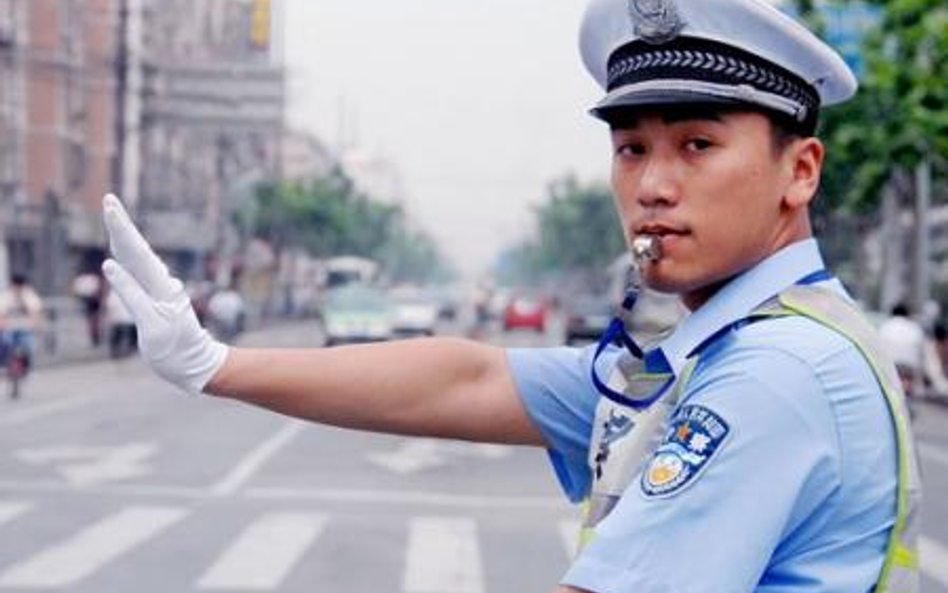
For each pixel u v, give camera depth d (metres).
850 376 1.84
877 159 29.33
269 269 70.94
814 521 1.82
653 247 1.99
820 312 1.93
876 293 47.19
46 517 13.04
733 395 1.81
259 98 44.16
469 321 89.50
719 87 1.94
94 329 42.81
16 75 52.19
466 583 10.26
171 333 2.20
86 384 31.38
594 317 53.34
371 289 45.34
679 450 1.81
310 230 90.50
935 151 28.19
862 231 44.84
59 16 54.66
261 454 18.69
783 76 1.98
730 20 1.95
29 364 27.59
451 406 2.40
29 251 52.56
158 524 12.71
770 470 1.77
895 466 1.85
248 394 2.30
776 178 2.01
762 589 1.83
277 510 13.70
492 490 15.41
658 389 2.05
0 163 51.16
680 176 1.98
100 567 10.63
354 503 14.27
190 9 63.94
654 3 1.97
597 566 1.78
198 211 67.25
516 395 2.42
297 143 127.88
